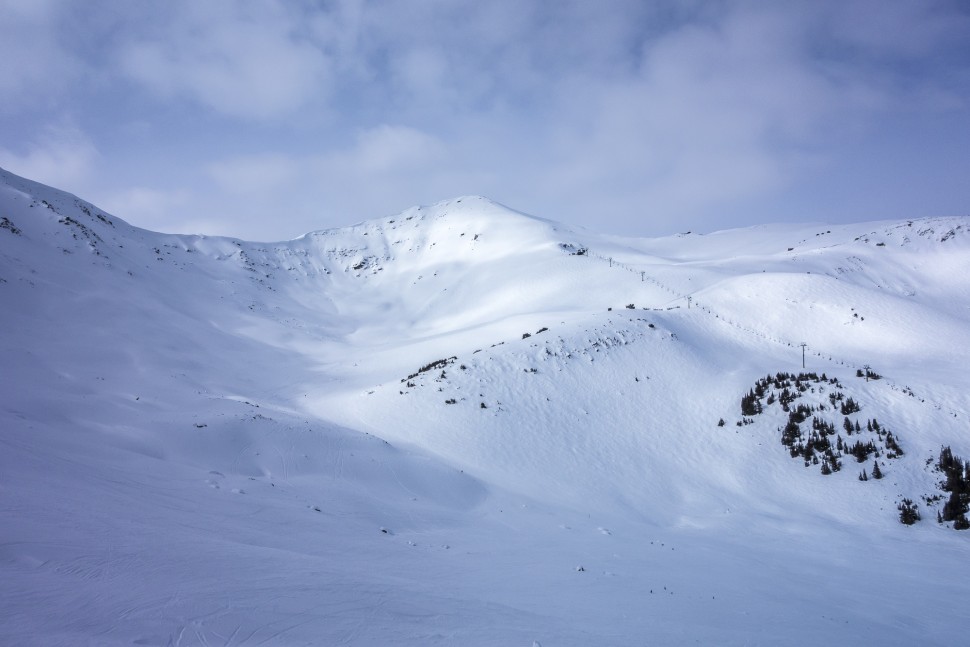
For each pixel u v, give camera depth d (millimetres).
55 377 43219
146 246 128875
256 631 7590
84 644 6605
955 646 11812
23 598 7648
